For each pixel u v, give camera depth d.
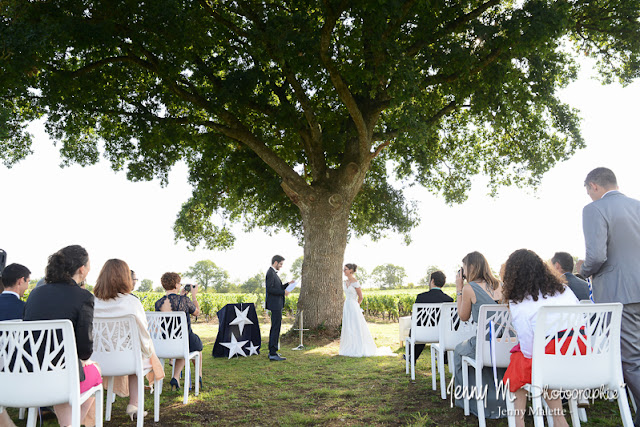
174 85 11.66
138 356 4.09
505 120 13.82
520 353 3.34
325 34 9.08
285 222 17.70
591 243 3.64
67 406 3.11
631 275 3.52
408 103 8.95
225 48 12.25
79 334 3.19
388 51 8.83
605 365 3.05
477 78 11.27
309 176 16.55
